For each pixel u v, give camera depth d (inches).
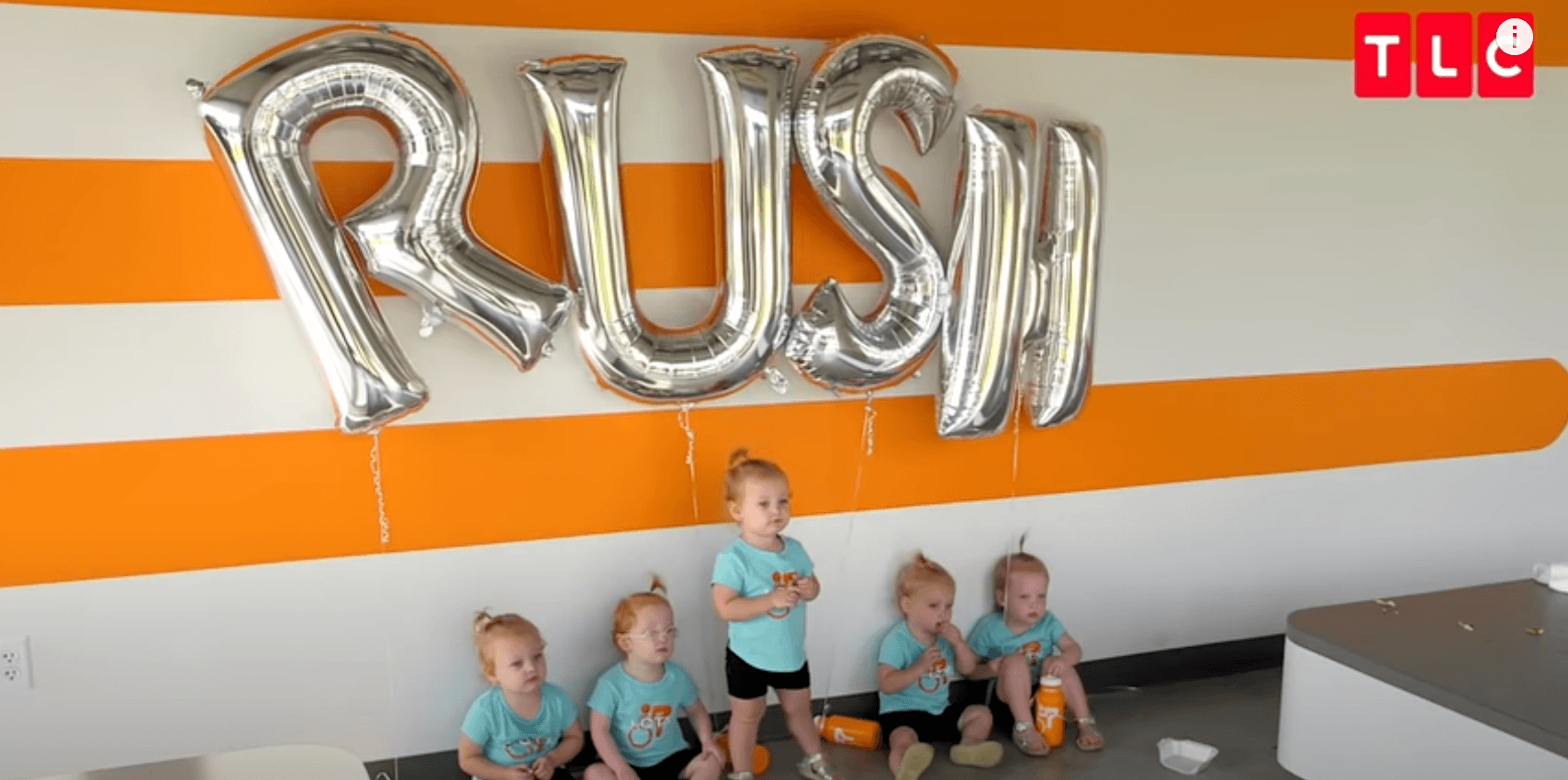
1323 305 132.4
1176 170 123.6
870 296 113.4
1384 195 133.6
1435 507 141.9
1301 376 132.6
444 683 104.3
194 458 95.4
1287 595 135.9
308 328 90.0
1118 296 123.0
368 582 101.3
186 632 96.8
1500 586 117.9
